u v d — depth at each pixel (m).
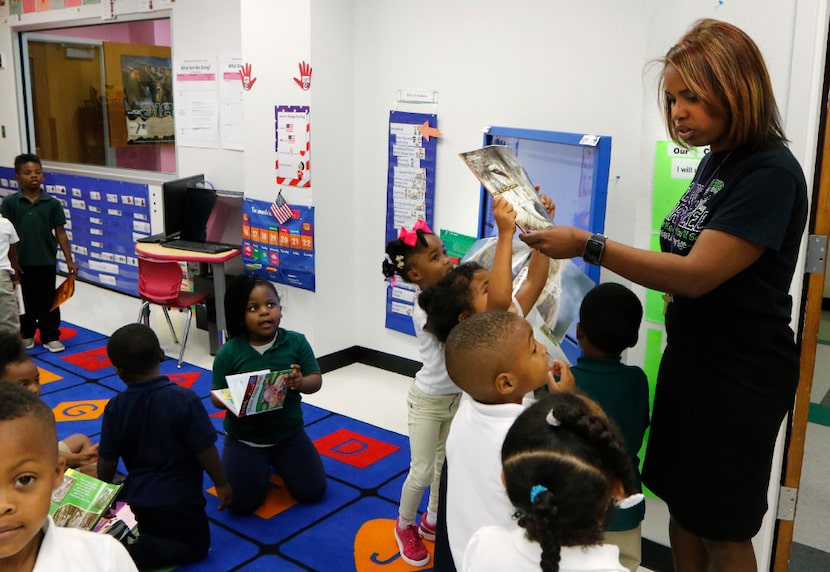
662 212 2.25
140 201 5.53
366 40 3.91
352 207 4.17
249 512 2.69
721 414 1.57
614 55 2.92
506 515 1.33
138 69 5.41
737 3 1.99
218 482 2.40
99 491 1.82
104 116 5.82
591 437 1.07
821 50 1.89
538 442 1.09
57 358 4.38
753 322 1.53
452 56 3.53
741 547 1.67
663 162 2.22
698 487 1.63
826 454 3.32
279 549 2.45
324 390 3.93
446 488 1.52
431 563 2.36
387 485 2.90
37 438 0.96
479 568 1.15
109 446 2.27
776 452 2.08
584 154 2.53
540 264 2.08
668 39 2.15
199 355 4.50
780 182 1.43
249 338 2.76
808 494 2.93
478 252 2.47
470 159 1.93
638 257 1.53
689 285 1.48
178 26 4.92
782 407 1.57
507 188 1.90
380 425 3.48
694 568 1.80
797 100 1.93
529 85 3.24
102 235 5.98
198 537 2.35
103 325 5.11
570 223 2.62
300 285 4.07
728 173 1.51
